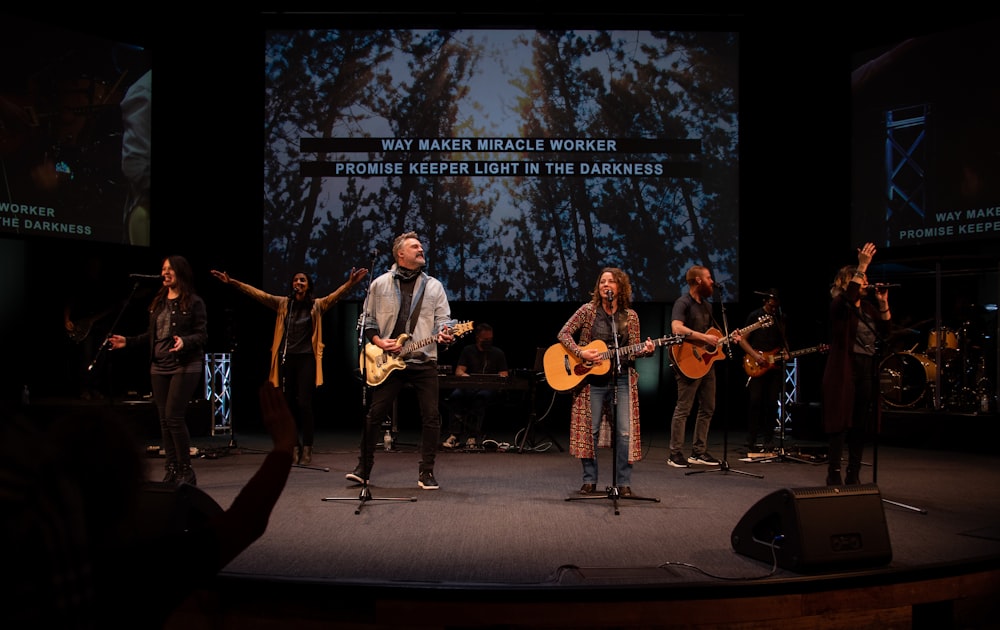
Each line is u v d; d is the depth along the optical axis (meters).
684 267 8.22
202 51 8.27
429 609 2.82
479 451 7.12
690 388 6.03
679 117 8.21
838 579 2.99
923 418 7.36
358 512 4.16
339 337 9.16
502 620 2.80
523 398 7.82
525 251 8.19
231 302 8.81
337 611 2.87
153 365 4.80
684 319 5.97
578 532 3.75
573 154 8.18
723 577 2.98
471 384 6.93
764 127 8.41
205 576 1.18
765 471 5.88
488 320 9.19
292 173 8.26
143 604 1.06
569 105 8.18
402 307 4.82
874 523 3.15
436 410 4.93
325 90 8.23
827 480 4.65
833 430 4.52
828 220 8.39
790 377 8.30
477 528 3.83
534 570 3.08
